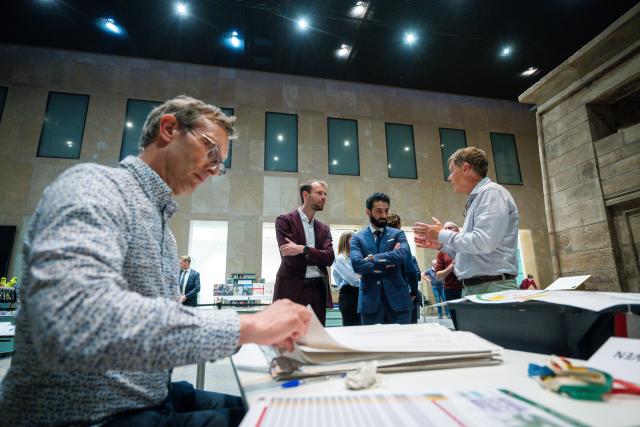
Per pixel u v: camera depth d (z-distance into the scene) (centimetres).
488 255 167
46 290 42
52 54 871
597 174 360
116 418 55
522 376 53
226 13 799
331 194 935
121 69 898
